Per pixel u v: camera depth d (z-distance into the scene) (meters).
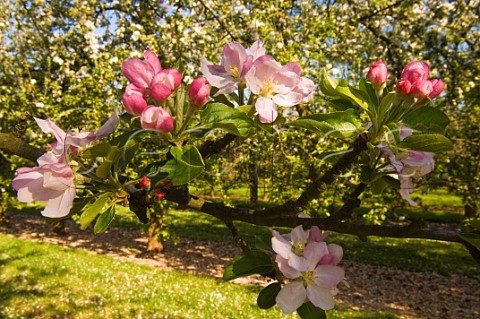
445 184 6.54
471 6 7.67
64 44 7.20
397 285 7.46
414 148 0.95
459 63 7.41
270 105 0.93
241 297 6.23
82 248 9.62
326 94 1.12
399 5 7.00
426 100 1.04
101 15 7.29
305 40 5.75
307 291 0.93
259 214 1.12
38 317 5.07
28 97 6.90
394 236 1.01
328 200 5.49
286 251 0.93
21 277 6.78
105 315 5.27
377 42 7.54
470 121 7.03
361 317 5.61
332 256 0.95
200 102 0.91
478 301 6.65
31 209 15.48
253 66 0.93
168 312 5.46
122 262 8.27
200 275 7.61
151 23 6.69
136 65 0.90
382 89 1.05
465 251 10.21
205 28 6.00
